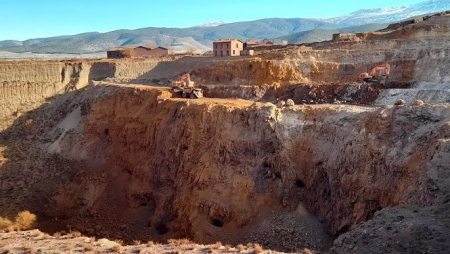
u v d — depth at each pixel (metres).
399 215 26.83
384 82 58.22
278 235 39.00
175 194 47.84
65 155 62.53
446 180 28.25
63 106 73.81
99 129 64.25
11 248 25.12
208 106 50.00
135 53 115.06
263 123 45.44
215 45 96.38
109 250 24.61
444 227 23.73
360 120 41.31
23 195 53.00
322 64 67.19
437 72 57.41
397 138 37.44
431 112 37.56
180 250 24.44
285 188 42.44
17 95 76.31
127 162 56.94
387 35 77.00
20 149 64.56
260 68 69.00
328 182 41.19
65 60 93.31
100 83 74.56
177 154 49.44
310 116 45.16
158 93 60.97
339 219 38.53
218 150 46.50
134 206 51.78
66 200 53.19
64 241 26.62
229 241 40.34
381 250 23.02
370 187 36.81
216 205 43.22
